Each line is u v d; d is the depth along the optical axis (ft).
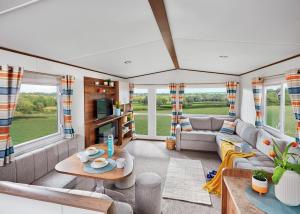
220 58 12.44
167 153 15.23
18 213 3.92
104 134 14.10
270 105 12.89
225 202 4.91
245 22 6.43
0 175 6.51
